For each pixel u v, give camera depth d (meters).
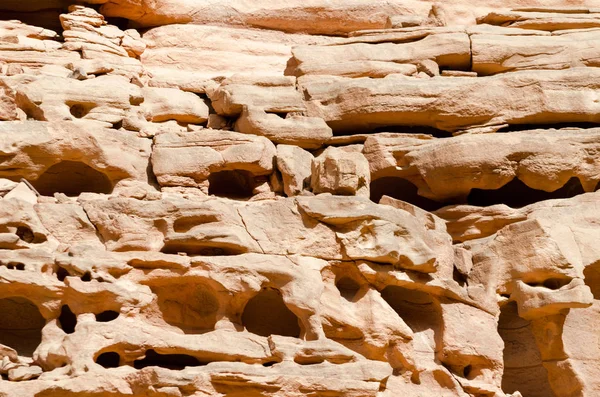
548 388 17.03
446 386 15.55
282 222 15.57
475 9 22.06
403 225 15.70
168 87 18.58
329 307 15.39
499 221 17.05
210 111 18.44
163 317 15.24
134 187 16.09
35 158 16.39
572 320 16.69
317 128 17.64
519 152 17.17
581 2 22.45
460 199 17.50
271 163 17.14
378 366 14.54
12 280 14.54
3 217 15.11
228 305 15.11
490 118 17.95
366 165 16.19
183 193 16.72
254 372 14.17
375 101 17.77
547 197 18.22
